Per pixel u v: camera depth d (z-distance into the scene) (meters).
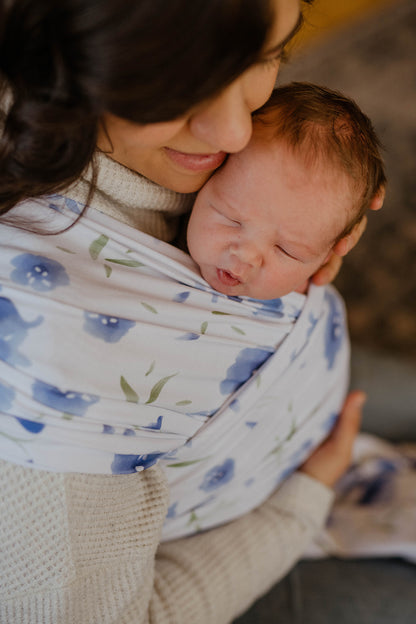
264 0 0.43
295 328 0.79
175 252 0.71
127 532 0.66
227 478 0.83
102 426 0.61
